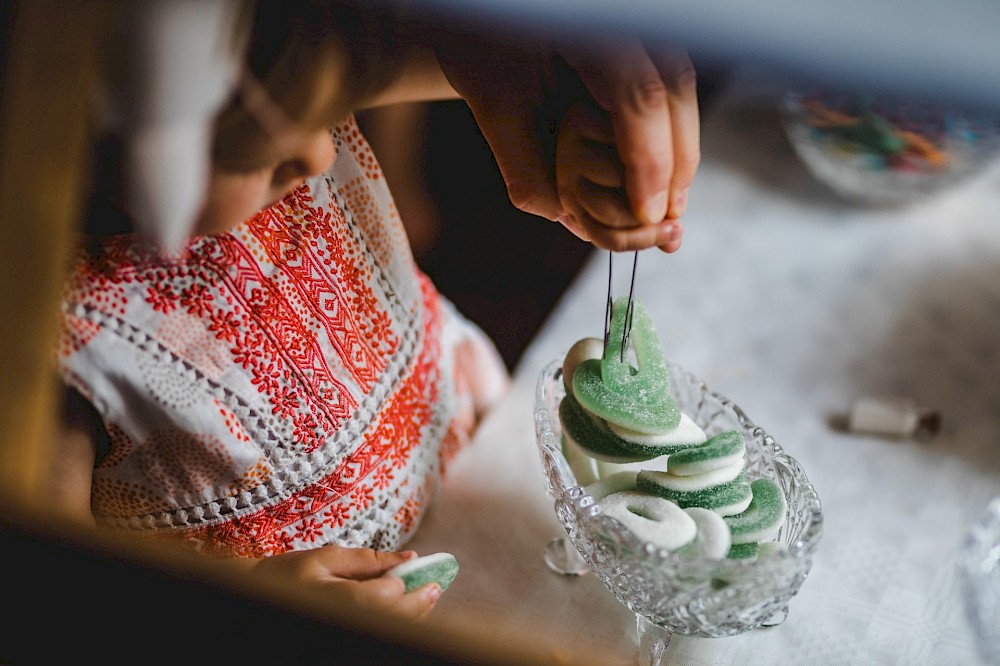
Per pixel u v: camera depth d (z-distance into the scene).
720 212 0.99
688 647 0.64
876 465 0.76
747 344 0.86
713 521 0.57
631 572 0.58
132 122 0.47
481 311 1.47
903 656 0.64
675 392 0.68
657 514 0.57
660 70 0.56
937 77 0.32
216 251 0.62
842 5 0.31
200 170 0.50
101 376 0.60
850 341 0.87
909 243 0.96
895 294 0.91
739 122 1.10
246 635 0.43
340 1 0.50
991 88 0.31
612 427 0.59
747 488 0.59
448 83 0.63
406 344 0.74
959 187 0.99
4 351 0.47
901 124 0.95
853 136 0.97
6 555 0.43
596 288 0.90
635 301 0.63
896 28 0.31
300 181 0.57
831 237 0.97
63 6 0.44
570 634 0.64
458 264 1.55
